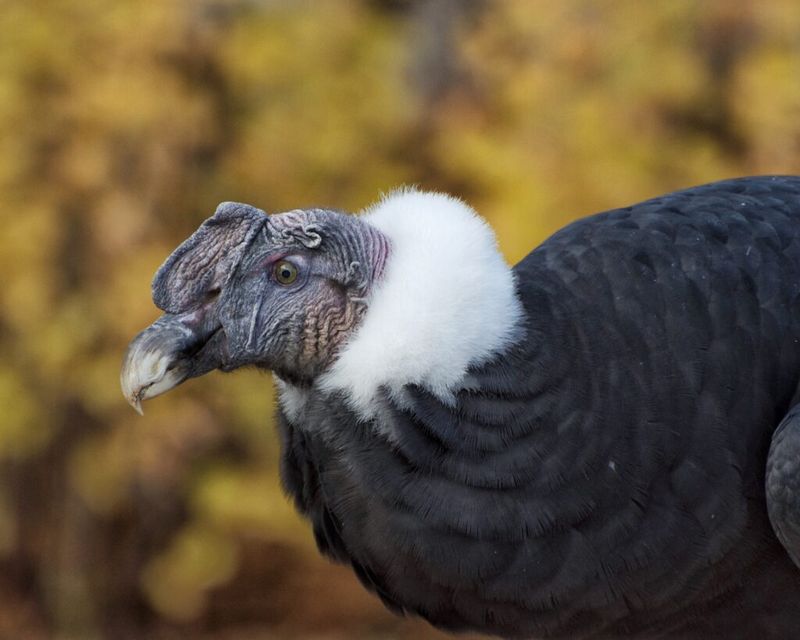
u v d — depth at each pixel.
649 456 5.84
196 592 12.31
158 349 5.68
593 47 11.62
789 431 5.76
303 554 12.56
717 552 5.96
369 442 5.74
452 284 5.71
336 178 11.92
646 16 11.62
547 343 5.80
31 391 11.82
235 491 11.95
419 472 5.70
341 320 5.82
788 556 6.09
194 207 11.87
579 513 5.77
